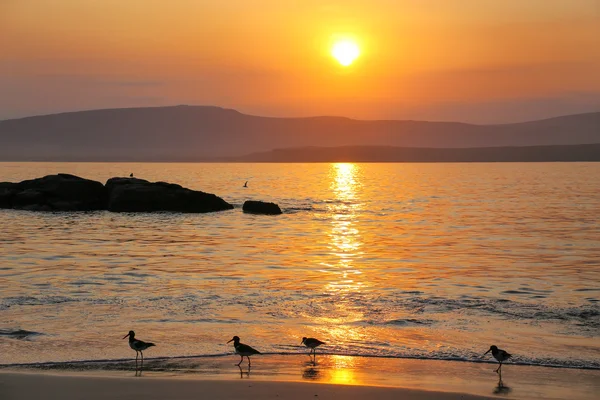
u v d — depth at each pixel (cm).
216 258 4338
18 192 8031
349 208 8875
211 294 3070
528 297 3053
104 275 3600
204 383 1789
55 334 2323
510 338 2331
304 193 12331
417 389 1766
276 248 4888
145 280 3453
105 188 8081
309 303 2878
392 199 10694
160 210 7719
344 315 2659
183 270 3816
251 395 1697
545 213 8025
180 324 2489
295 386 1775
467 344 2256
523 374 1952
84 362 2012
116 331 2373
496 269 3919
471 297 3042
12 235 5581
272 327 2466
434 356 2123
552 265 4075
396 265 4072
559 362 2062
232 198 10844
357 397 1695
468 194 11894
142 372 1920
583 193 11894
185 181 17125
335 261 4231
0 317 2562
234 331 2402
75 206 7738
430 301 2939
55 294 3028
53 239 5334
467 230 6238
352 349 2192
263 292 3133
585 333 2402
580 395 1767
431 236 5744
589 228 6319
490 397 1722
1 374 1847
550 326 2498
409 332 2405
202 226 6450
